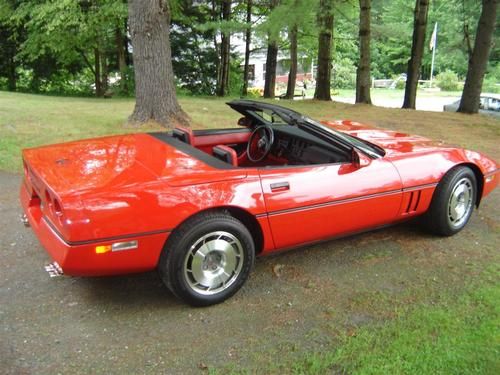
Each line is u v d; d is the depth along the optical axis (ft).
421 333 9.16
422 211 13.34
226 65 80.64
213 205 9.57
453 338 8.99
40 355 8.39
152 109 27.89
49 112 31.83
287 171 10.82
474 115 42.60
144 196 9.05
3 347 8.57
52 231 9.16
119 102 44.09
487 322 9.54
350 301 10.42
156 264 9.46
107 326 9.35
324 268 11.98
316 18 50.60
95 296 10.45
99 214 8.64
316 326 9.45
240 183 10.05
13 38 69.62
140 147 11.55
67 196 8.63
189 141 13.17
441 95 127.03
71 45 64.54
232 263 10.17
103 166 10.03
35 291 10.57
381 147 13.24
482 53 43.32
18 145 22.67
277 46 76.23
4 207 15.62
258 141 14.58
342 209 11.46
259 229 10.46
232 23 59.57
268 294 10.68
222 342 8.89
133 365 8.20
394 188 12.27
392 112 41.86
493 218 15.78
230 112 35.91
